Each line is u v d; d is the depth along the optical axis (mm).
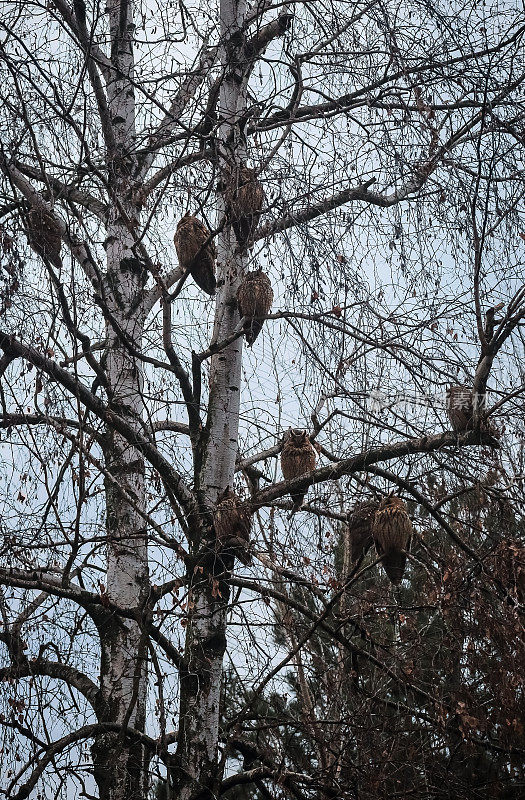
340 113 10047
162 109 9453
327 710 9609
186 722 9422
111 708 9805
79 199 11242
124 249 11203
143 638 8797
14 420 9680
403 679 9289
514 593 8867
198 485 10094
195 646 9609
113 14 12094
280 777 8742
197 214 9609
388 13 9820
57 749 8648
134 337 10883
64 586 9336
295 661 9445
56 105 9664
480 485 8938
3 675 8797
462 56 9820
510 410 9023
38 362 9141
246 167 9383
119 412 10562
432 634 9695
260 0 10188
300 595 10672
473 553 8984
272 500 9523
